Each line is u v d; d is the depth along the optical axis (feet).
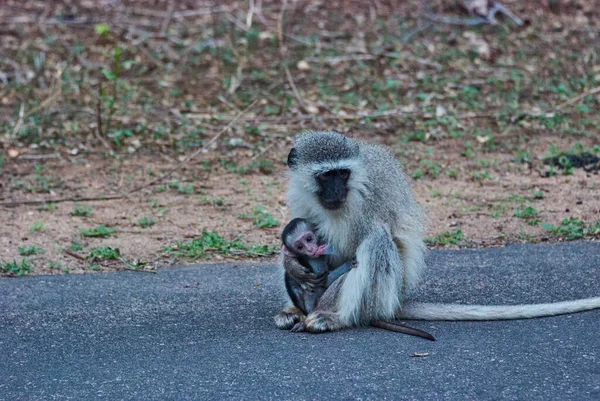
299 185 29.58
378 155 30.14
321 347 27.22
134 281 35.42
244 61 64.44
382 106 58.85
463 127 56.34
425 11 71.77
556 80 62.49
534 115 57.47
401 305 29.89
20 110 57.88
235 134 55.62
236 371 25.41
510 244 39.37
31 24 69.36
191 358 26.66
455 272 35.17
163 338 28.63
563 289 32.63
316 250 29.04
